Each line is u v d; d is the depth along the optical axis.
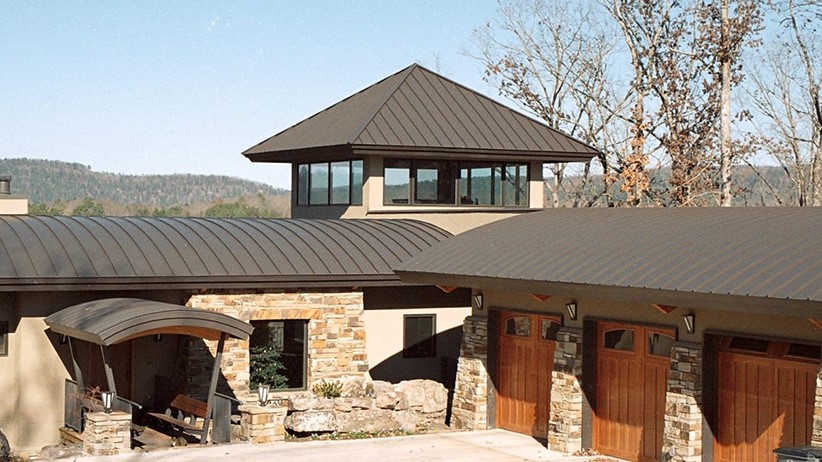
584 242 22.19
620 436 21.12
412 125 32.22
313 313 25.56
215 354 24.05
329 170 33.44
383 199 31.64
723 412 18.83
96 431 20.59
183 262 24.42
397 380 27.95
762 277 16.69
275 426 22.47
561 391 21.80
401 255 27.22
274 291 25.17
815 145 48.09
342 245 27.17
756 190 56.16
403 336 28.06
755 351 18.28
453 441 22.92
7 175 28.16
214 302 24.48
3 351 22.98
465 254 24.12
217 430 22.69
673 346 19.20
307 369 25.81
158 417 23.06
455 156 31.81
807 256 17.09
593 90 50.56
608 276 19.20
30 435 23.08
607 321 21.16
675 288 17.45
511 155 32.56
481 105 34.72
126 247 24.61
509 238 24.58
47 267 22.78
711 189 45.62
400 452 21.56
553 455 21.39
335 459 20.70
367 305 27.66
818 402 16.33
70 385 23.00
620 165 48.94
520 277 20.92
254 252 25.69
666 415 19.22
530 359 23.77
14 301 23.14
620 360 21.17
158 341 24.67
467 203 32.88
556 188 53.59
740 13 42.31
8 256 22.95
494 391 24.66
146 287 23.50
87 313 22.03
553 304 22.59
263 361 25.25
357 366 26.02
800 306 15.38
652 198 46.75
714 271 17.69
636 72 46.69
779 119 50.03
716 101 44.50
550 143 33.44
